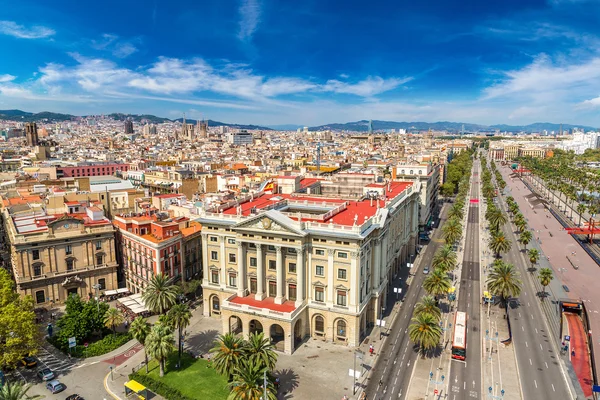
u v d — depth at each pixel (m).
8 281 106.06
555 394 93.12
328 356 105.88
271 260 115.50
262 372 82.31
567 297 150.50
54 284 131.62
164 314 108.12
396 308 135.62
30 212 154.38
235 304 110.00
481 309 137.38
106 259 141.12
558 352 111.31
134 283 142.38
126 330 118.88
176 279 135.75
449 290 127.56
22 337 95.94
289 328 104.62
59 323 111.31
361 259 109.31
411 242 189.75
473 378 98.31
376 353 108.12
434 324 102.75
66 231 132.88
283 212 131.25
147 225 138.75
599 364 107.62
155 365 101.00
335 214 128.25
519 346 114.12
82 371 99.31
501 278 131.12
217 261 125.00
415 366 102.69
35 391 91.25
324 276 111.25
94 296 138.75
